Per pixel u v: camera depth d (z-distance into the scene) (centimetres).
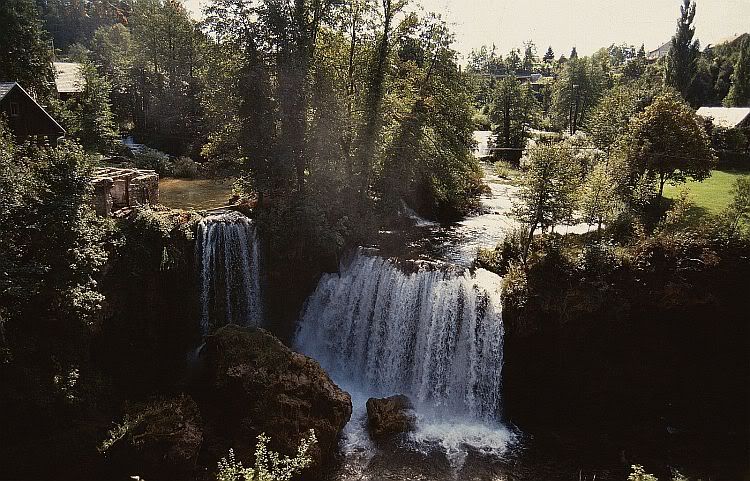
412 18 3131
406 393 2584
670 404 2481
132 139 5928
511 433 2289
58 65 5950
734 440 2262
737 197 2603
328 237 2827
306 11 2853
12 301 1923
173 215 2628
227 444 1964
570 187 2583
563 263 2462
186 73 5866
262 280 2838
